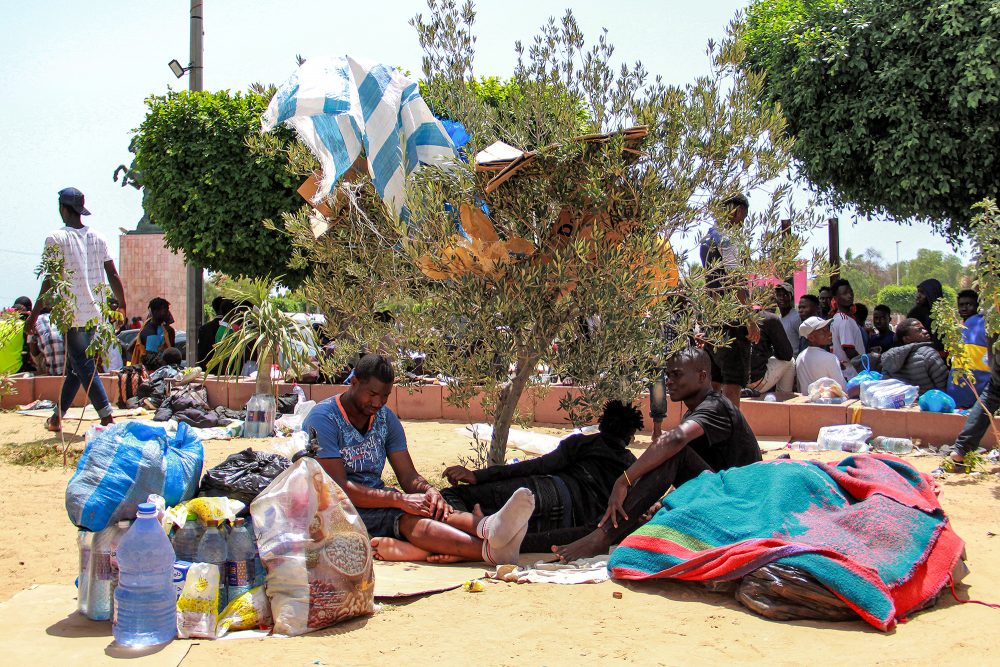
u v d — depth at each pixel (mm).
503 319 5398
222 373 11242
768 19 15820
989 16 13055
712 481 4785
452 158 5410
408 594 4285
